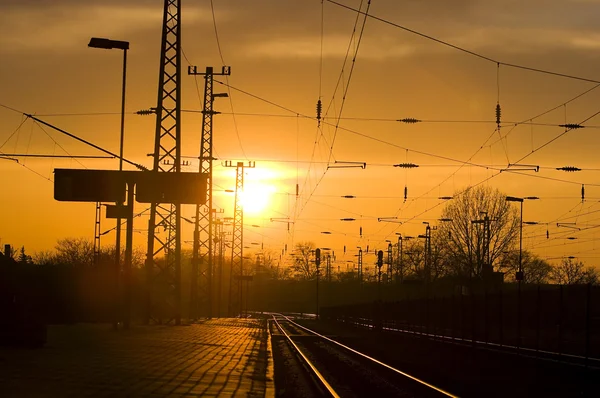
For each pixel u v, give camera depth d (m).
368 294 122.44
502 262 98.62
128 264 48.00
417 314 59.38
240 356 33.41
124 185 45.53
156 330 50.59
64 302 60.78
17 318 32.09
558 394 21.70
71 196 44.94
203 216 82.25
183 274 159.62
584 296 41.94
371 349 44.78
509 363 32.62
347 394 22.30
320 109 38.78
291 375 28.34
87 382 20.48
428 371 29.81
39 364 24.98
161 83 48.22
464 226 99.88
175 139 48.53
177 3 49.03
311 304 178.75
